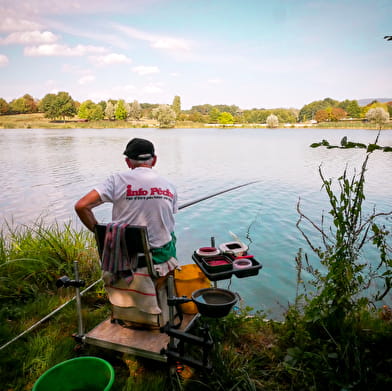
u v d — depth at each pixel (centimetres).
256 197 1105
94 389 215
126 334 239
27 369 243
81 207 221
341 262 228
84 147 3152
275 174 1568
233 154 2541
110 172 1664
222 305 193
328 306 238
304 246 679
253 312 436
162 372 234
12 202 1073
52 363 245
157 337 235
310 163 1978
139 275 222
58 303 331
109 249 220
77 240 453
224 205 1007
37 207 1015
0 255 399
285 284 518
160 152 2697
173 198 247
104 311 314
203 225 828
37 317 308
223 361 224
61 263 402
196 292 209
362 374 198
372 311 270
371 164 1919
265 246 684
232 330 265
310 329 244
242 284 517
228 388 210
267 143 3794
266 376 223
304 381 209
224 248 241
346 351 205
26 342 271
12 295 342
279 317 423
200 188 1273
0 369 239
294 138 4803
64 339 271
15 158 2259
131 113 12369
